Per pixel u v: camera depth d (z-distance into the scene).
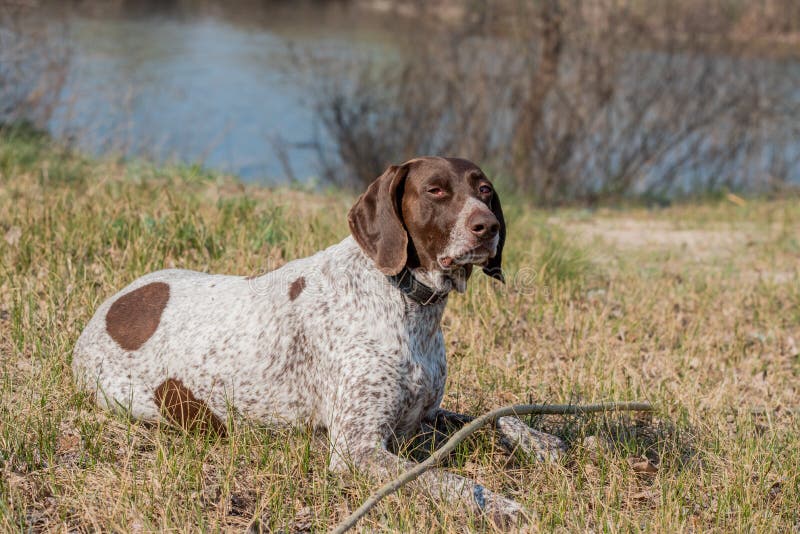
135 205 9.44
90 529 4.41
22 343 6.27
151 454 5.16
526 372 6.79
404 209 4.96
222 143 20.09
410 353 5.02
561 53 17.23
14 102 15.55
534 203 16.64
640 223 14.54
